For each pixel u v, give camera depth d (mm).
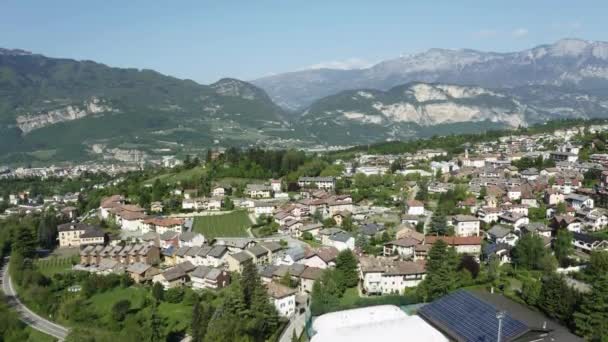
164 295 168875
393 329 101312
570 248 170250
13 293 184500
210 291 172875
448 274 140125
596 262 144125
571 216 198875
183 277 184875
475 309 103188
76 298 170375
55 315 163500
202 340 125750
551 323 99125
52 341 145125
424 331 100812
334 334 99250
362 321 111375
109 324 150500
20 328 153875
